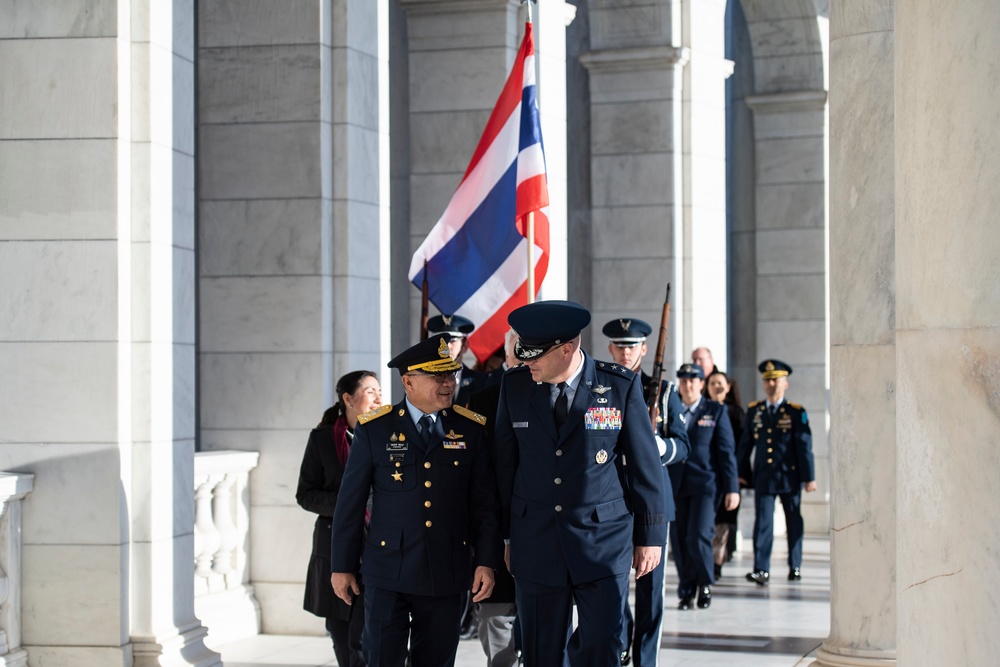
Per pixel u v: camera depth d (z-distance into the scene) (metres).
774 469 13.77
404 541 6.82
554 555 6.73
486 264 9.54
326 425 8.20
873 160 8.14
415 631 7.02
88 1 8.29
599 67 15.95
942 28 4.39
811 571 14.63
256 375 10.62
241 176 10.65
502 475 6.96
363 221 10.84
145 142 8.41
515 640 7.39
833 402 8.43
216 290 10.70
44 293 8.30
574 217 18.38
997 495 4.15
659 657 9.95
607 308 16.06
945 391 4.33
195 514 10.14
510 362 8.07
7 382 8.32
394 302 16.39
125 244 8.33
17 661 8.12
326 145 10.59
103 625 8.21
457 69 12.78
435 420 6.95
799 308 19.59
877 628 8.16
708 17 16.11
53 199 8.30
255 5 10.62
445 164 12.82
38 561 8.27
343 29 10.66
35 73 8.33
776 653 10.09
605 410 6.83
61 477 8.25
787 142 19.58
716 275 16.25
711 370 14.71
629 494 6.93
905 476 4.57
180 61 8.77
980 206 4.25
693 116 15.91
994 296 4.20
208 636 9.98
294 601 10.59
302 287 10.55
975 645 4.21
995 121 4.24
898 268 4.66
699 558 11.86
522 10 12.91
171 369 8.61
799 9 19.00
